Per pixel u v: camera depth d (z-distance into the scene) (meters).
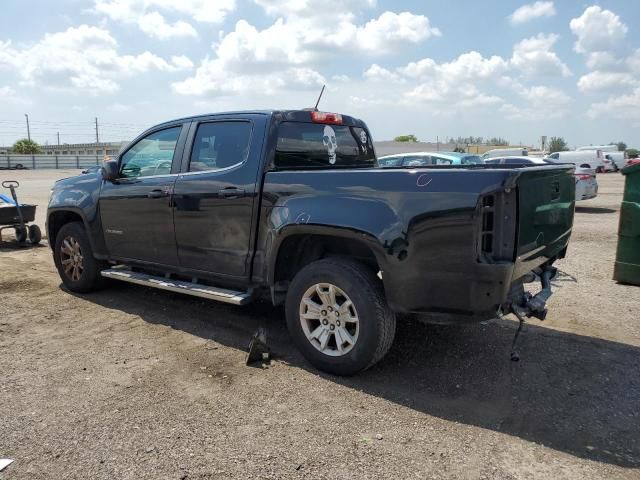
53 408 3.44
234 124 4.61
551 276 4.24
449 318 3.42
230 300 4.44
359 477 2.74
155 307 5.65
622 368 4.12
